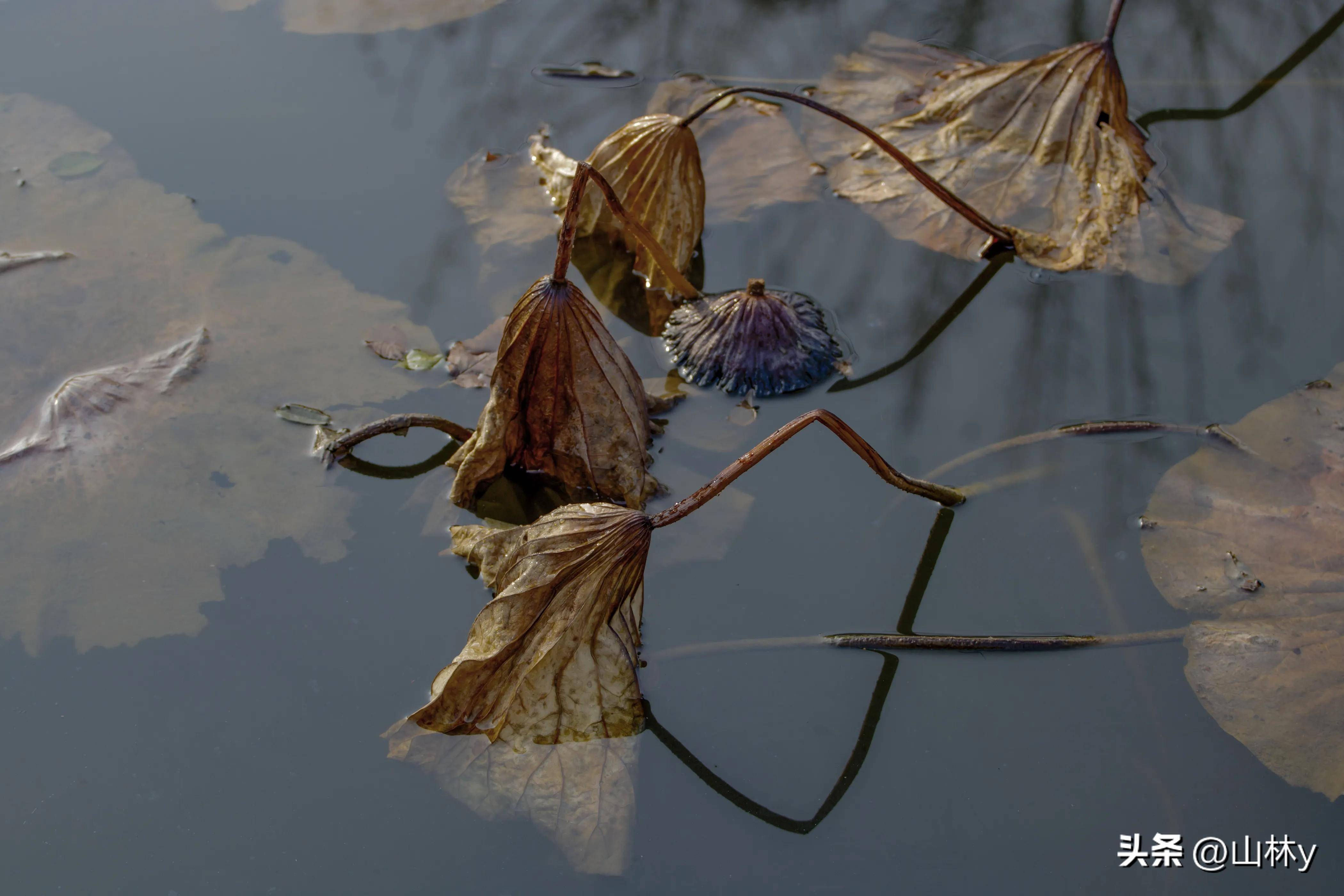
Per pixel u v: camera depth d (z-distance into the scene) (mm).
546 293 2389
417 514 2629
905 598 2473
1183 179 3648
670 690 2268
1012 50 4312
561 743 2119
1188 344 3090
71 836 2031
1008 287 3312
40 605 2391
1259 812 2080
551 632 2150
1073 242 3400
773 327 3020
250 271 3277
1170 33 4422
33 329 3051
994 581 2520
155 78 4102
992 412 2934
